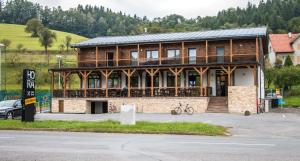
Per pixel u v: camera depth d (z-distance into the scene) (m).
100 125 19.88
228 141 14.41
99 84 47.09
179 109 40.16
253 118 30.16
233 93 38.50
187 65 40.44
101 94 43.75
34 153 11.22
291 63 77.56
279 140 15.07
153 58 45.12
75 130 19.20
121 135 16.98
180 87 40.69
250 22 157.38
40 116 35.12
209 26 156.12
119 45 45.78
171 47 44.81
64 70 45.12
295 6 161.75
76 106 44.22
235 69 42.03
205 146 12.77
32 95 22.59
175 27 143.00
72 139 14.98
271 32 137.75
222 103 39.94
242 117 31.44
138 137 15.99
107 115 36.47
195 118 30.44
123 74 46.22
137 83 45.62
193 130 18.25
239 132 19.47
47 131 19.16
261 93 44.47
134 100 42.28
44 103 50.28
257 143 13.67
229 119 29.12
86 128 19.23
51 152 11.41
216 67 40.75
